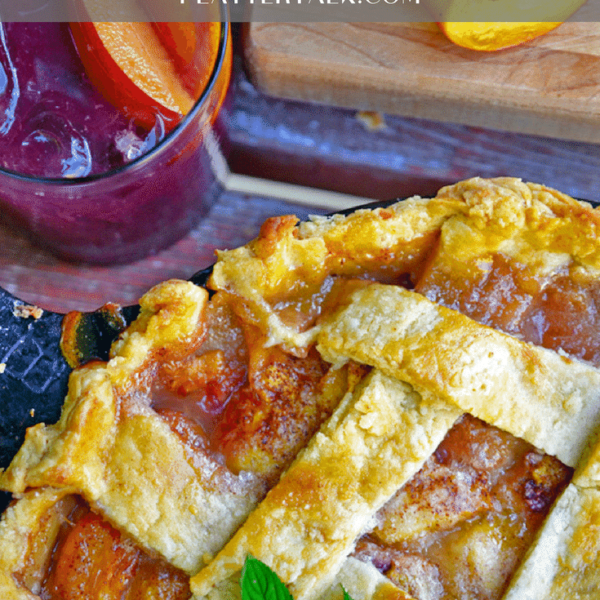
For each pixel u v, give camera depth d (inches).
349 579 23.0
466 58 26.5
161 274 27.8
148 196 25.6
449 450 23.7
